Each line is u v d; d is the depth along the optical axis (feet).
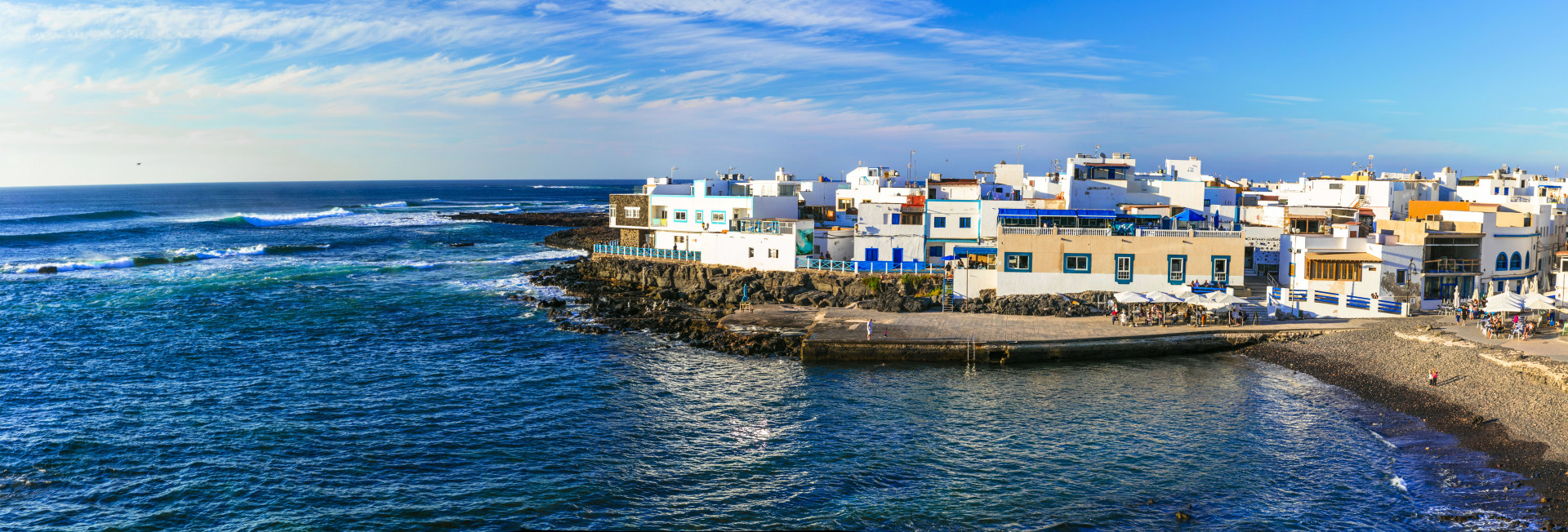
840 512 107.45
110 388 164.35
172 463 125.18
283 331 221.66
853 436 134.82
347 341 209.87
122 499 112.57
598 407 152.15
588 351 196.85
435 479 119.75
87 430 138.92
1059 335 183.21
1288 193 349.61
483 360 189.06
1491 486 108.06
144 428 140.05
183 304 261.44
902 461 124.06
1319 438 129.08
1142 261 215.31
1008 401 150.82
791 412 147.23
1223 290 211.00
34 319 234.79
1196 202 293.23
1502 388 138.82
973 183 338.75
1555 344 160.15
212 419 145.69
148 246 459.73
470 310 254.27
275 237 525.75
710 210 318.24
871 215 270.46
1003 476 118.21
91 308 252.62
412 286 307.78
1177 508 107.45
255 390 163.84
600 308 247.29
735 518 106.42
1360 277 198.59
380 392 162.61
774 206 316.81
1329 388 154.10
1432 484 110.63
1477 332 173.17
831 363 179.83
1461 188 356.18
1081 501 109.70
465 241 512.63
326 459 127.24
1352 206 311.06
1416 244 201.36
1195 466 120.16
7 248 442.91
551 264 381.81
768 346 191.83
